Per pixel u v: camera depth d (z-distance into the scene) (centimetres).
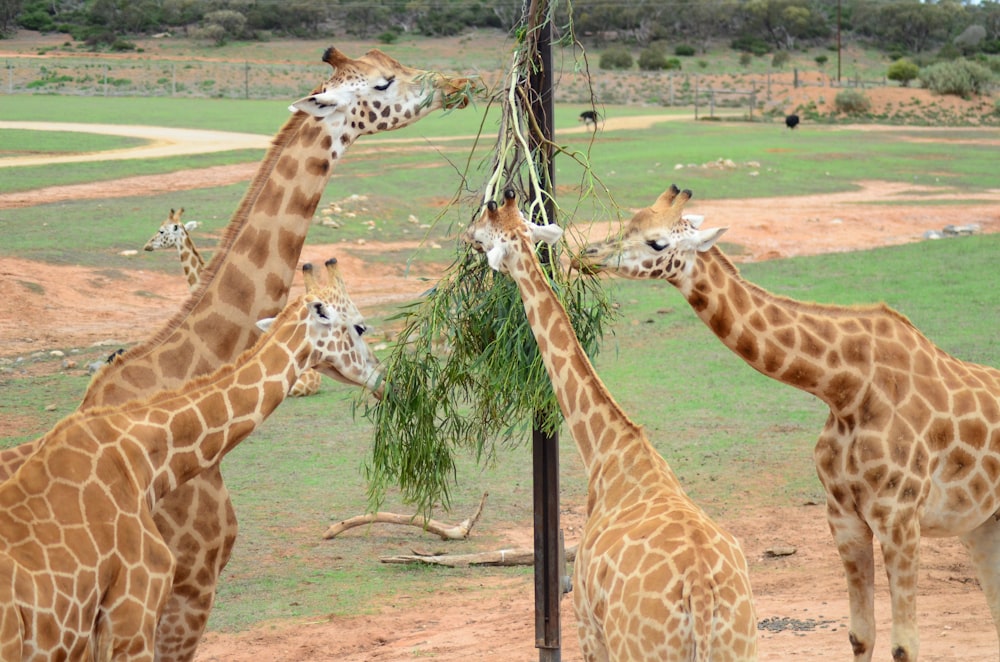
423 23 12100
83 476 565
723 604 497
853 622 717
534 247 660
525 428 766
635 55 11869
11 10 11706
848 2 13162
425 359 760
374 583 1094
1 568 510
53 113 6031
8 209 3075
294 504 1319
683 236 691
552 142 744
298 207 748
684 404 1633
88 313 2195
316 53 11031
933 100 7706
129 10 11831
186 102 7231
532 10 748
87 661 553
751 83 9025
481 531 1241
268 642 949
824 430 728
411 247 2827
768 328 700
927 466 687
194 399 619
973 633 807
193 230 2847
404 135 5247
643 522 548
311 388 1784
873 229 3180
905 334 713
